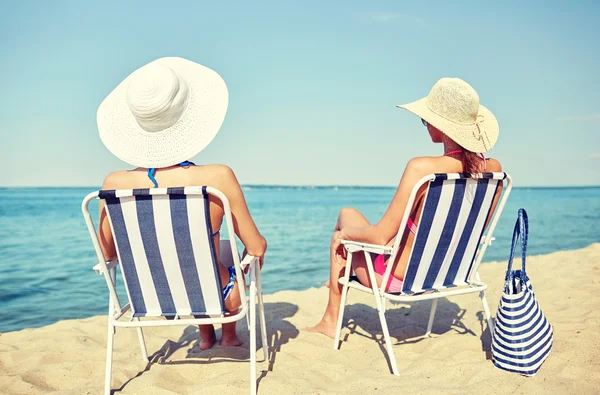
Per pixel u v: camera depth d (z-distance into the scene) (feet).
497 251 32.96
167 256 8.26
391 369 9.87
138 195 7.78
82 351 11.54
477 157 9.22
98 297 21.31
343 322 13.46
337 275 11.65
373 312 14.56
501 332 9.13
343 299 11.01
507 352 9.02
